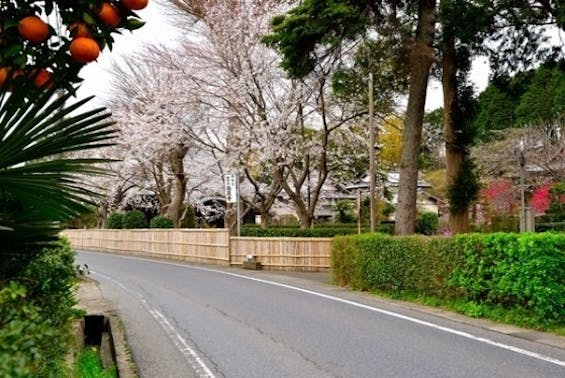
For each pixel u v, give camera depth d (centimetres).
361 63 1509
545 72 2733
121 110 2548
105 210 3183
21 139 212
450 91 1507
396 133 2828
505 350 647
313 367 590
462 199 1504
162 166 2716
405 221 1395
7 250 242
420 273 1018
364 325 810
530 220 1516
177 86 2100
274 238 1781
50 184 228
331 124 2184
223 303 1039
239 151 2072
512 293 807
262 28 1939
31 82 207
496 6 1291
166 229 2320
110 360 633
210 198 3047
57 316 400
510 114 2909
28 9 204
